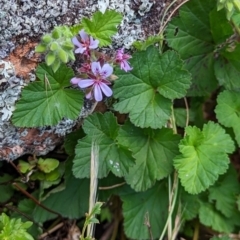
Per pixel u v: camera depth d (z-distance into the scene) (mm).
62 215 321
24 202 319
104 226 344
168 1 296
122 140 300
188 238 343
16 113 268
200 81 325
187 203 324
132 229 321
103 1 271
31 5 252
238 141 314
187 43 315
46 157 307
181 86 289
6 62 259
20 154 291
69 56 253
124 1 276
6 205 316
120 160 289
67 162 305
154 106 291
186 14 310
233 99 322
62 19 264
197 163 301
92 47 261
